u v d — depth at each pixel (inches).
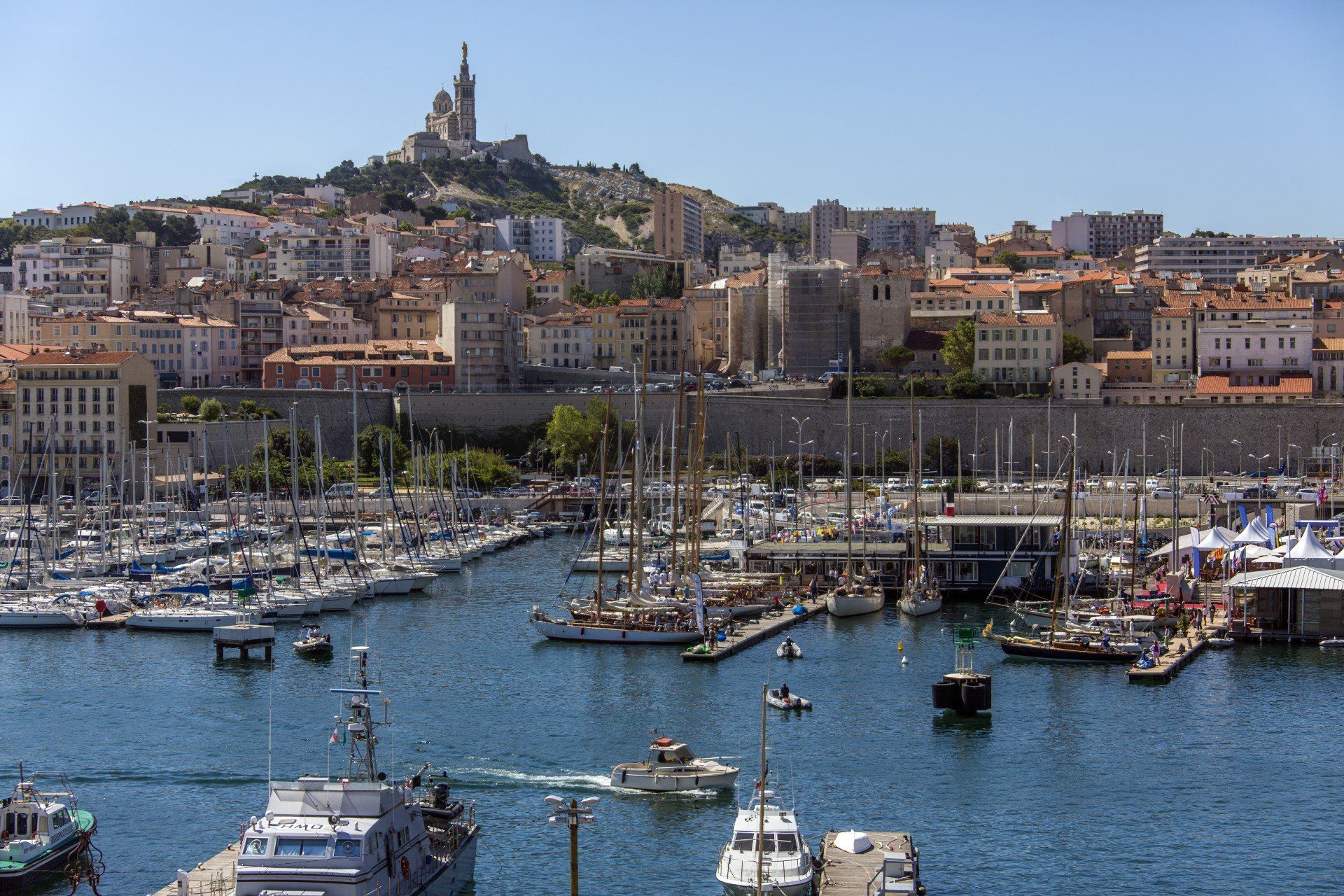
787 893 3356.3
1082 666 5930.1
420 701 5324.8
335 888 3009.4
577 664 5959.6
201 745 4756.4
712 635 6328.7
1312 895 3592.5
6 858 3506.4
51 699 5393.7
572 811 3161.9
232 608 6884.8
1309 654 6141.7
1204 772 4498.0
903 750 4712.1
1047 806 4188.0
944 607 7475.4
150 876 3639.3
